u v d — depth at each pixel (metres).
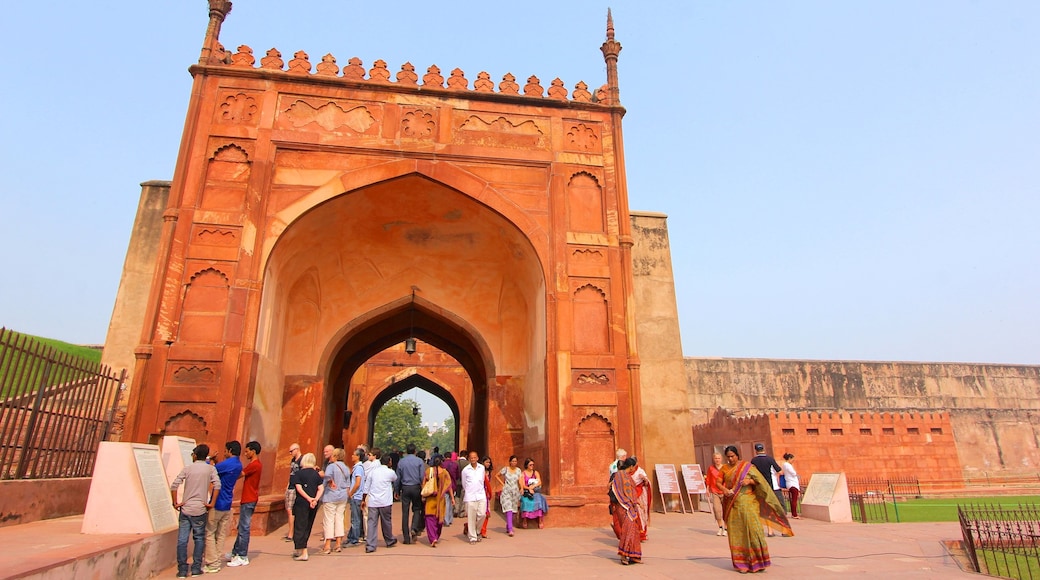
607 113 7.43
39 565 2.40
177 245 5.93
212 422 5.46
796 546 4.62
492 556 4.25
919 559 4.05
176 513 3.90
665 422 7.75
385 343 9.32
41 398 4.29
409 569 3.75
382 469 4.70
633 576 3.52
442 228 7.55
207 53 6.62
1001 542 4.46
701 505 7.42
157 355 5.57
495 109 7.14
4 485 3.77
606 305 6.68
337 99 6.80
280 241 6.29
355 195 6.69
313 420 7.26
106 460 3.48
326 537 4.43
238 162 6.35
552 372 6.35
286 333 7.31
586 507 5.90
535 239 6.79
